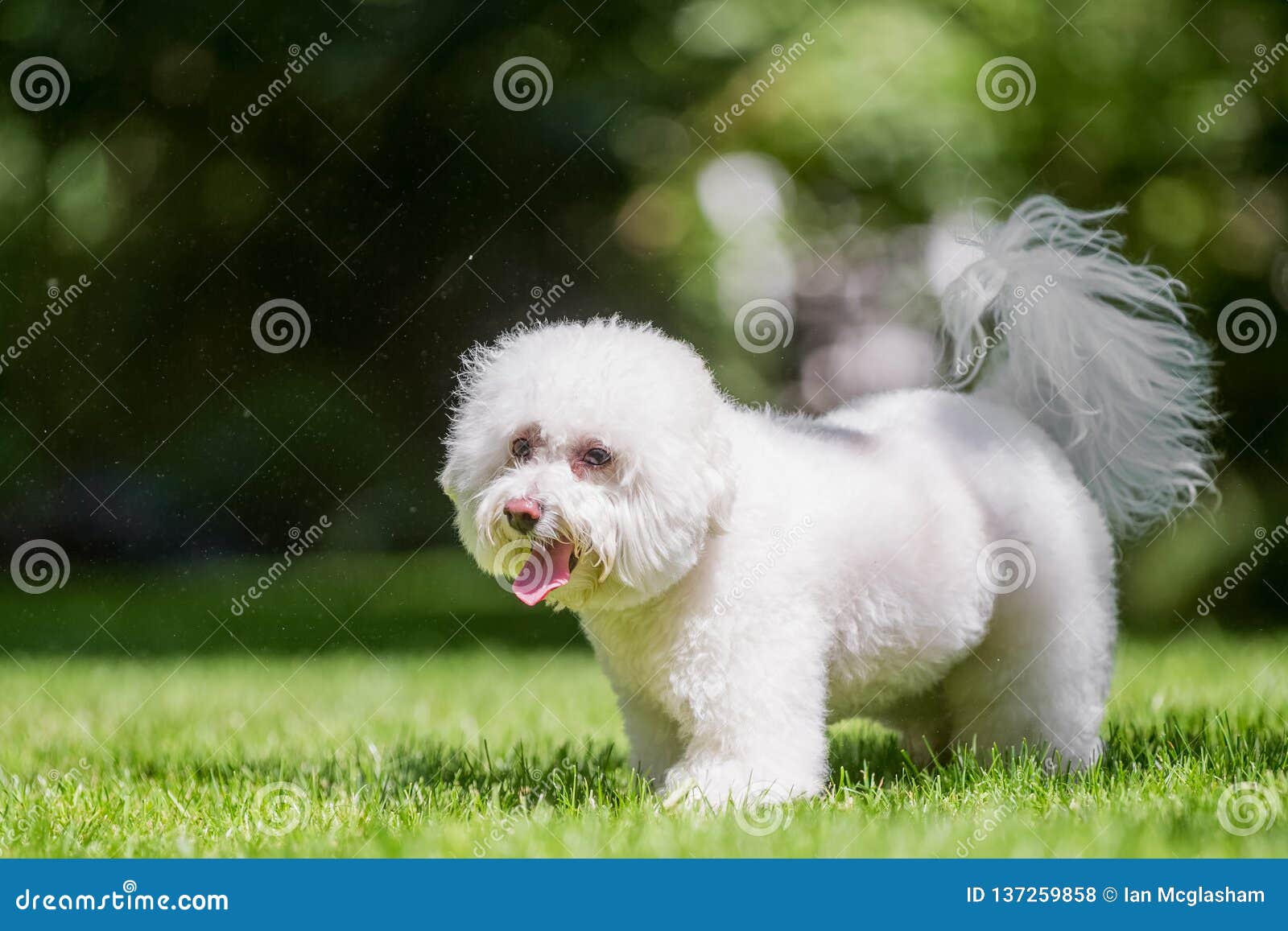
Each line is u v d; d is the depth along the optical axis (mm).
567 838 4566
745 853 4309
